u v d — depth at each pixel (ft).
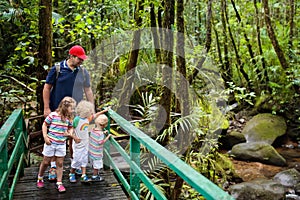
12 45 23.98
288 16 34.58
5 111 19.19
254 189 18.25
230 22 35.12
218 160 19.27
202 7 32.37
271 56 32.86
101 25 22.36
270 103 31.58
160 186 13.60
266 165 23.44
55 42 25.38
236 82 35.58
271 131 28.27
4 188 9.64
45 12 16.84
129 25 22.29
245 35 33.88
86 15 20.74
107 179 13.19
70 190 12.11
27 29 21.72
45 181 12.82
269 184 18.83
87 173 13.74
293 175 20.33
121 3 24.52
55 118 11.78
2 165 9.55
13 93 18.99
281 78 32.04
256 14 32.42
